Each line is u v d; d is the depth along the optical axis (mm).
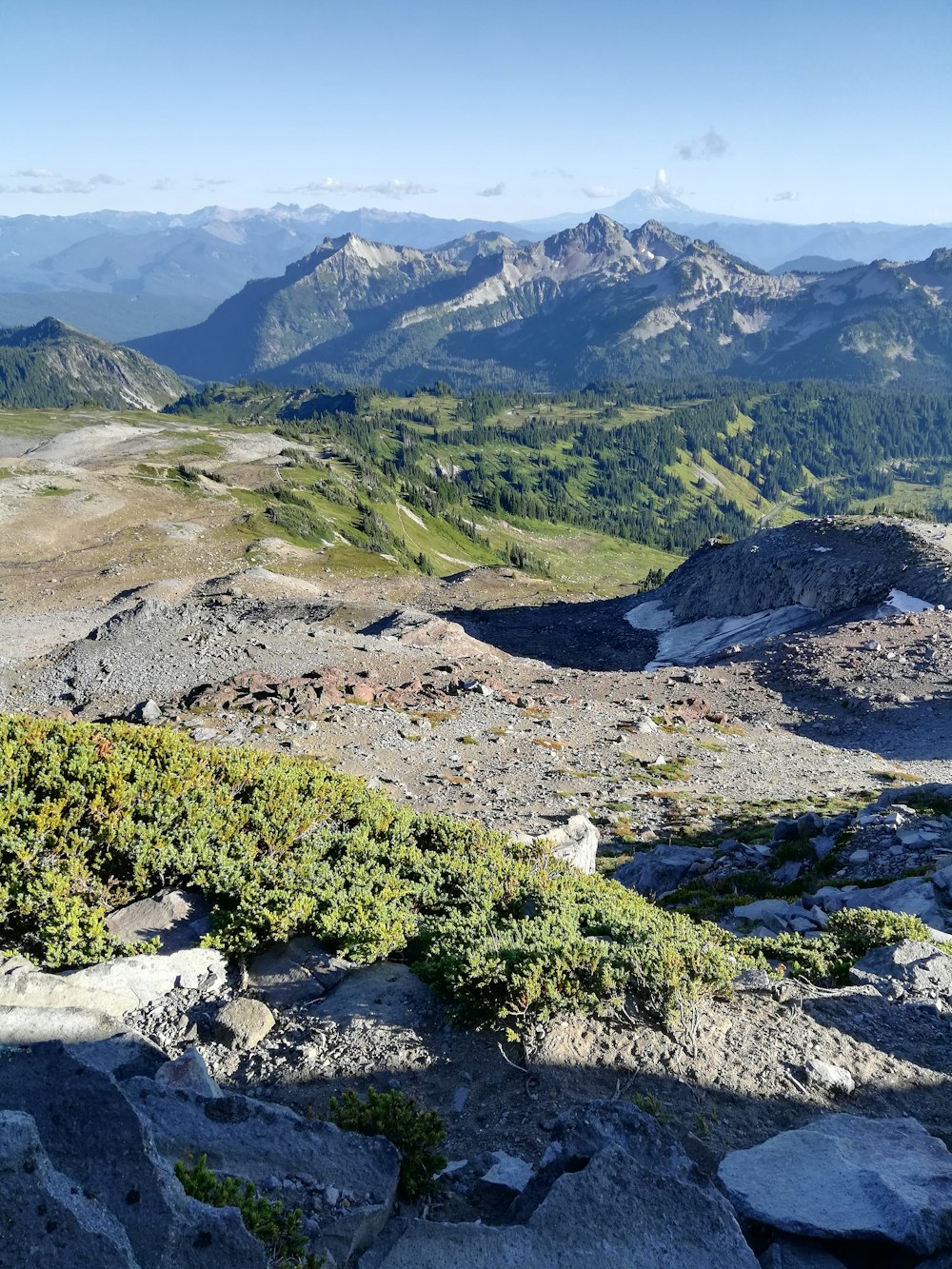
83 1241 4191
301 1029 8672
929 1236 5590
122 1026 7703
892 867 19906
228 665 45938
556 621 121062
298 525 156875
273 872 11586
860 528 103438
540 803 28297
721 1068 8188
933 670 52750
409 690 42562
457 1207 6047
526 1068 7863
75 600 97062
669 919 11891
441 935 10094
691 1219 5508
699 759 37031
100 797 12094
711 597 112375
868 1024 9625
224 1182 5344
